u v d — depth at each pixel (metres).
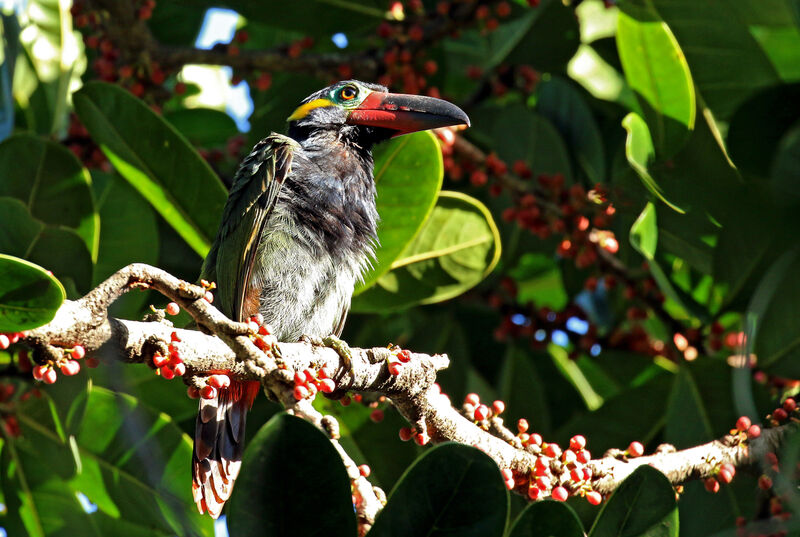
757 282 7.14
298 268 9.31
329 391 6.83
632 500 5.85
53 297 5.15
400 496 5.33
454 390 11.28
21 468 9.07
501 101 12.26
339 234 9.45
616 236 10.62
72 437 8.42
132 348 5.76
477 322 12.12
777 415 7.16
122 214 10.02
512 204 11.74
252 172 9.51
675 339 10.15
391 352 6.95
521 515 5.39
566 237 10.43
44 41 11.55
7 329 5.28
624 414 9.95
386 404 8.62
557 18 11.19
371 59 11.01
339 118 10.30
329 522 5.09
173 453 8.99
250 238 9.12
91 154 10.91
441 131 10.52
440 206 9.62
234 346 6.08
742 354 6.62
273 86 11.82
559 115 11.20
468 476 5.34
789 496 6.03
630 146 7.36
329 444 5.07
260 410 10.70
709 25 8.96
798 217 6.38
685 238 7.87
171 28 12.19
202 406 7.96
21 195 9.20
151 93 10.92
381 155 9.23
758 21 8.40
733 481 8.44
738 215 7.04
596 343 11.78
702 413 9.20
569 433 9.98
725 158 7.28
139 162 8.80
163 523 9.05
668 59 7.70
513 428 10.64
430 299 9.88
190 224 9.16
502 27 12.13
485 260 9.77
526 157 11.00
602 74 12.40
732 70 9.21
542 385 11.60
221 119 12.71
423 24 10.88
